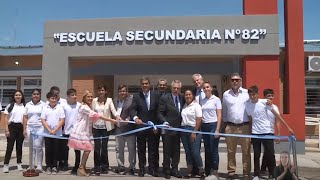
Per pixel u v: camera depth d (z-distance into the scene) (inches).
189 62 718.5
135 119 353.4
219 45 519.8
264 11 531.2
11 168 400.8
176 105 354.0
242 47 518.3
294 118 518.6
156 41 526.6
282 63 655.1
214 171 345.4
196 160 346.0
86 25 536.4
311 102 796.6
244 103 342.0
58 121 373.7
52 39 542.9
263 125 333.7
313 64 753.6
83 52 535.2
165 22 526.3
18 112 385.1
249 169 343.6
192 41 522.9
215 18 522.0
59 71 538.3
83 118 356.2
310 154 528.7
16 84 871.7
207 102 346.9
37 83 862.5
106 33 532.4
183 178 350.6
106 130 372.2
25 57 857.5
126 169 389.7
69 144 356.5
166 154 350.9
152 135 359.9
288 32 533.0
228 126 346.3
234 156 349.4
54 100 373.7
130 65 732.7
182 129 343.9
